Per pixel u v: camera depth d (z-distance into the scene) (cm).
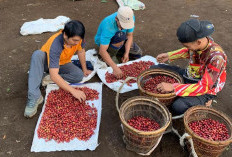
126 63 464
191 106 326
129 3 695
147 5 715
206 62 293
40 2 713
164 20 639
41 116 350
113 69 409
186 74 358
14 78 431
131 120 324
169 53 379
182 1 742
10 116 360
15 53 495
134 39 555
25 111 354
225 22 631
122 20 362
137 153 315
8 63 466
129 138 292
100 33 432
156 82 365
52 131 324
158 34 578
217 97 404
